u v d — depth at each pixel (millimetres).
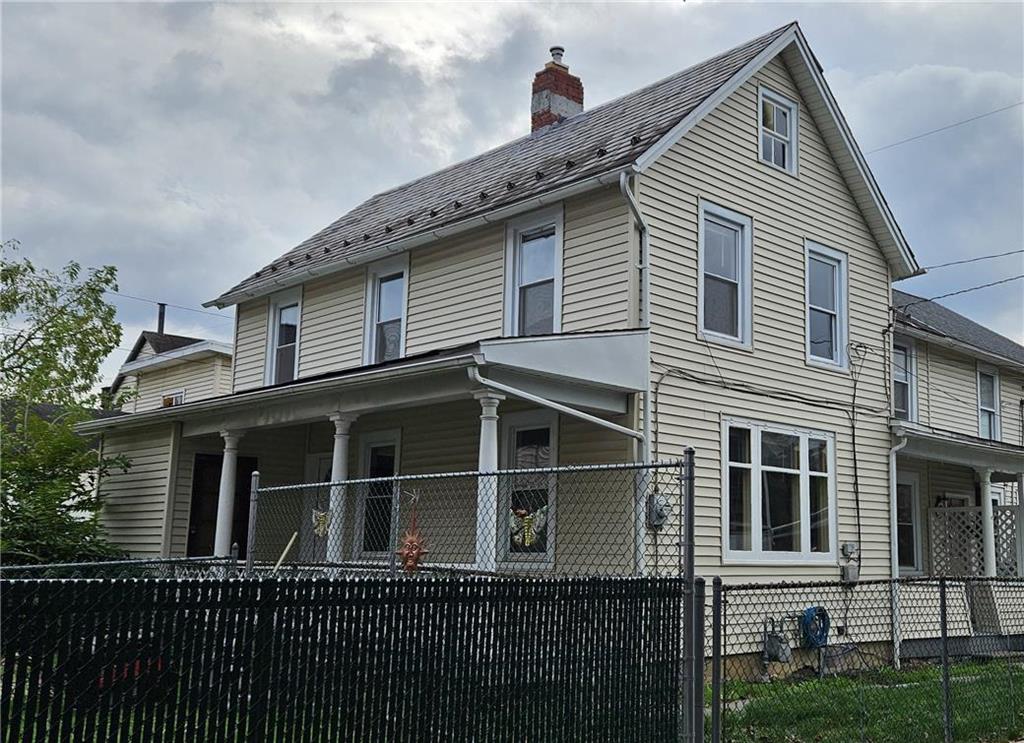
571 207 12562
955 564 17781
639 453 11359
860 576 14078
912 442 15398
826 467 13977
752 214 13523
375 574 10844
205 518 16406
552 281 12719
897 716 8406
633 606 5883
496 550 9812
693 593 6090
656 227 12047
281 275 17094
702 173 12844
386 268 15406
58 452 16297
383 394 11484
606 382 11016
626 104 15555
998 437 21531
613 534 11312
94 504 16766
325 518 12492
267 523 16625
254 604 4230
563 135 15977
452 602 4984
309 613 4422
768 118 14250
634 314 11609
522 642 5281
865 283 15312
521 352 10211
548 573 11516
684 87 14305
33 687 3572
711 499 12164
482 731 5035
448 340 14016
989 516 16672
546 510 11852
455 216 14102
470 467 13391
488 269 13570
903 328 18250
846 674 10570
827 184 14930
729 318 13047
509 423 12750
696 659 6070
